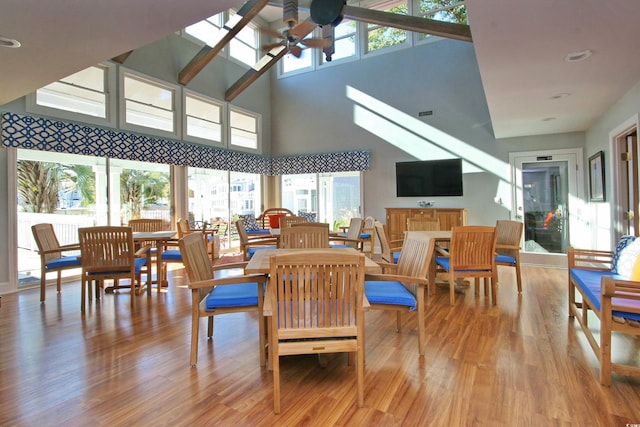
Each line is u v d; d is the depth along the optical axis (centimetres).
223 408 184
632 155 397
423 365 230
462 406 184
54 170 476
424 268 238
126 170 563
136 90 580
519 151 609
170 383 210
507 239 453
